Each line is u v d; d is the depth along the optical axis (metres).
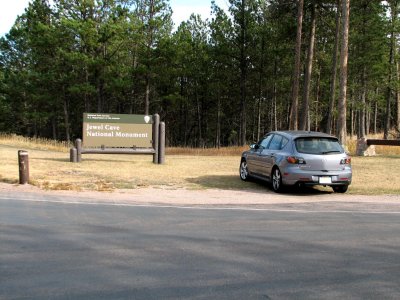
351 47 39.62
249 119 58.81
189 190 12.48
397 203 10.62
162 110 56.50
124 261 5.56
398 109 46.59
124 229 7.32
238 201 10.88
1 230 7.10
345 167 12.02
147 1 42.03
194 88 49.97
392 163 18.89
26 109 49.12
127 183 13.26
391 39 40.25
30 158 18.97
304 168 11.74
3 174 13.81
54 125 53.62
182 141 61.06
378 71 40.03
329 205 10.27
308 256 5.92
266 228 7.61
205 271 5.22
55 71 43.19
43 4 42.66
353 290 4.65
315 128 52.53
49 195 10.84
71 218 8.13
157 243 6.46
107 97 53.84
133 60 46.75
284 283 4.84
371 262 5.68
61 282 4.76
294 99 28.98
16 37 49.28
